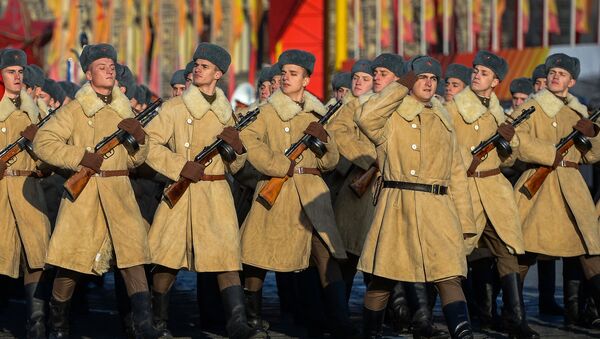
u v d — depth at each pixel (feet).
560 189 85.92
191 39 326.44
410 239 71.15
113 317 94.99
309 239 80.28
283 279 95.81
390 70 82.07
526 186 85.10
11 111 81.20
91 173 73.15
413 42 256.73
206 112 78.07
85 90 75.20
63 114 74.69
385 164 72.43
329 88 185.37
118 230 73.72
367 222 83.10
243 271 86.53
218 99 78.74
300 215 80.12
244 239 80.79
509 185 83.61
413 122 71.92
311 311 82.84
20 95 82.38
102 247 74.18
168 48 391.24
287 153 79.46
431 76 72.18
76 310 96.07
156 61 283.18
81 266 73.72
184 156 77.30
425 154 71.56
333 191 87.04
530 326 89.51
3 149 79.56
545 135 87.51
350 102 83.92
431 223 71.05
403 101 72.13
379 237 71.97
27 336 78.95
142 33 292.20
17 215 79.87
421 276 70.69
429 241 70.85
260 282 81.97
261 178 81.35
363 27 322.14
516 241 81.97
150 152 76.28
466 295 89.97
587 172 143.43
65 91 110.52
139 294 73.77
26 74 91.76
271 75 98.02
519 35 215.31
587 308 88.84
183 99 77.92
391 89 70.23
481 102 84.74
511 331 81.61
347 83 95.14
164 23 389.60
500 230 82.12
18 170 80.53
